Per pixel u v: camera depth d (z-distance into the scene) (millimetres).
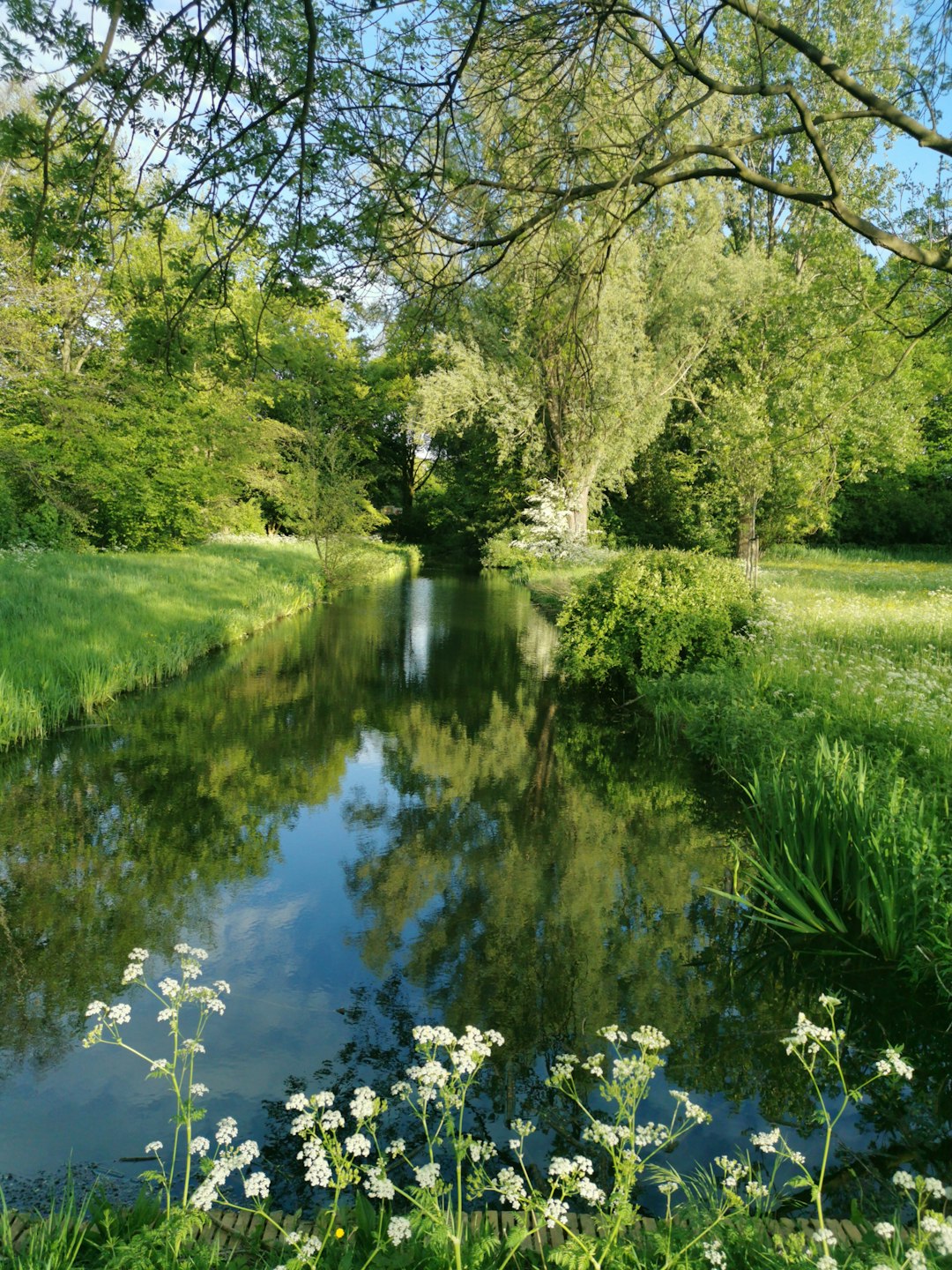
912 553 31922
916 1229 2064
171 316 5719
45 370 17828
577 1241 1984
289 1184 2703
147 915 4734
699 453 30703
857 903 4648
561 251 6574
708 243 24094
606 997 3973
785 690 8117
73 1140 2904
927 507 33625
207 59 4562
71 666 9461
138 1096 3168
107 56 3836
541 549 28922
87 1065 3365
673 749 8500
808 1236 2238
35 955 4246
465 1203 2639
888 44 7074
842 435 17812
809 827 4957
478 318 18734
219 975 4105
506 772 7668
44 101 4336
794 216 19031
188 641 12508
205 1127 2994
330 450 25469
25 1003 3805
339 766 7750
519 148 5891
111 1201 2578
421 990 4012
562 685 11742
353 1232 2223
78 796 6645
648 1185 2748
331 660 13336
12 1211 2352
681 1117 3131
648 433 27406
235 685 11156
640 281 22922
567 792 7102
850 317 9508
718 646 10406
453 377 26188
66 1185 2666
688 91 6102
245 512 32312
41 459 17922
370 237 5672
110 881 5160
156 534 22594
